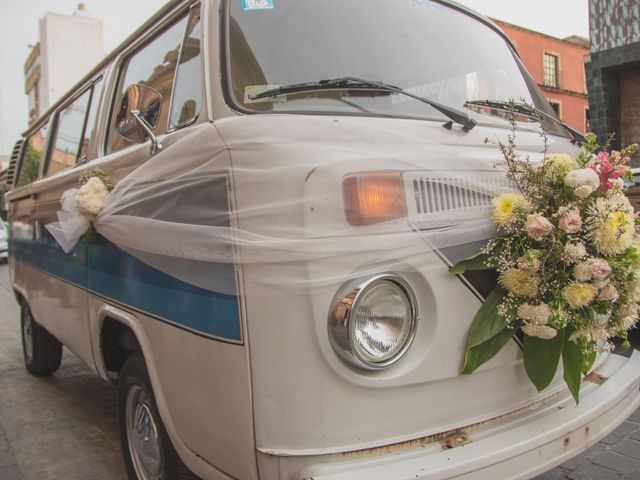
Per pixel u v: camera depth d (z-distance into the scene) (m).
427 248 1.84
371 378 1.76
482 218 1.99
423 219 1.84
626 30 12.54
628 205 2.01
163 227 2.19
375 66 2.44
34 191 4.45
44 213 4.16
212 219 1.91
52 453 3.56
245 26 2.24
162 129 2.53
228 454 1.89
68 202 3.10
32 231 4.56
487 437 1.88
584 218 1.93
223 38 2.18
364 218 1.75
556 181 1.97
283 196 1.73
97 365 3.12
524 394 2.09
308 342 1.71
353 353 1.70
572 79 29.36
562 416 2.03
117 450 3.58
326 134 1.85
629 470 2.94
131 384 2.72
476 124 2.37
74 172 3.46
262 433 1.76
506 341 1.98
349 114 2.09
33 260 4.52
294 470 1.71
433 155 1.96
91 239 3.06
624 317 2.08
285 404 1.73
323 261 1.70
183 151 2.08
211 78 2.14
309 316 1.70
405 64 2.54
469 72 2.79
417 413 1.85
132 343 2.78
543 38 28.09
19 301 5.36
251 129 1.83
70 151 3.97
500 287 1.99
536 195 1.97
